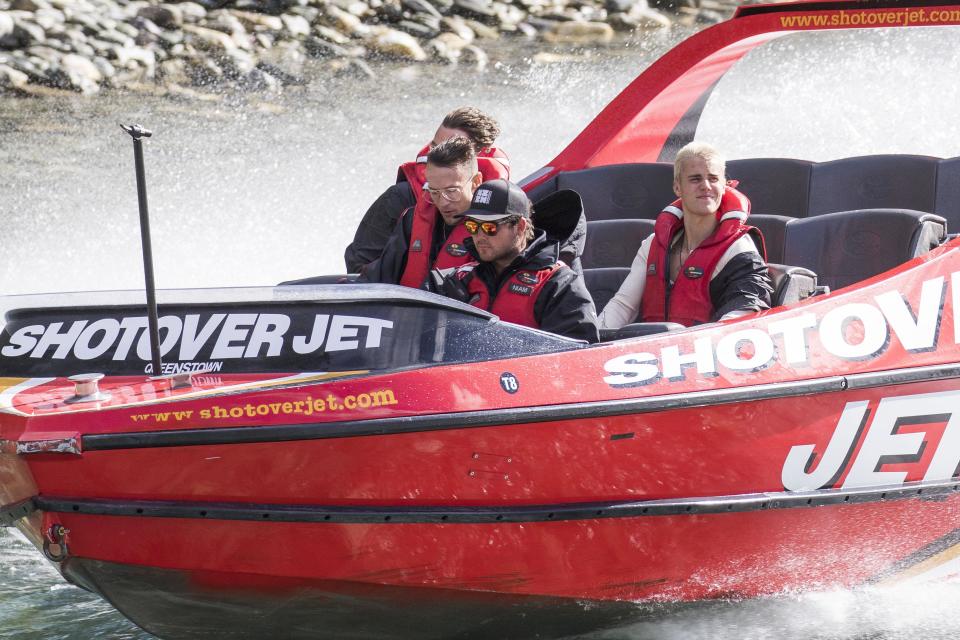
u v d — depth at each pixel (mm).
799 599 16375
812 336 15086
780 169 23766
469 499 13781
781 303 17156
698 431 14438
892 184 22797
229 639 15109
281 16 67438
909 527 16406
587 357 14086
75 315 14469
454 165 16328
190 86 57875
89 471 12859
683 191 17641
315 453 13109
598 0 77125
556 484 14016
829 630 16297
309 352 13797
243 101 55281
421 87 58844
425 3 72250
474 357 13867
